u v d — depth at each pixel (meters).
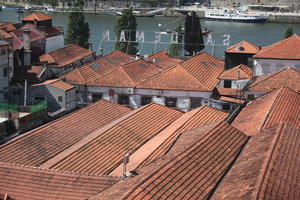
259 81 85.12
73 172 50.25
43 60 100.12
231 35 195.12
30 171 50.31
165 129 68.81
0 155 58.81
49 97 87.75
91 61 104.88
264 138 55.12
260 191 42.38
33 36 105.88
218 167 49.41
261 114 65.50
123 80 90.62
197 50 127.75
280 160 48.75
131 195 41.38
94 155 59.22
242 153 53.19
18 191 48.66
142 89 88.94
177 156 48.78
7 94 89.62
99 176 49.22
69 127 69.00
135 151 61.75
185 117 71.56
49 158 60.00
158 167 46.56
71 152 58.97
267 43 179.00
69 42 138.12
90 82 90.94
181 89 87.50
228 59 100.38
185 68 91.88
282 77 84.88
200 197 44.00
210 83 90.19
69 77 92.62
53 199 47.59
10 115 79.62
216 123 59.94
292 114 66.31
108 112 76.69
